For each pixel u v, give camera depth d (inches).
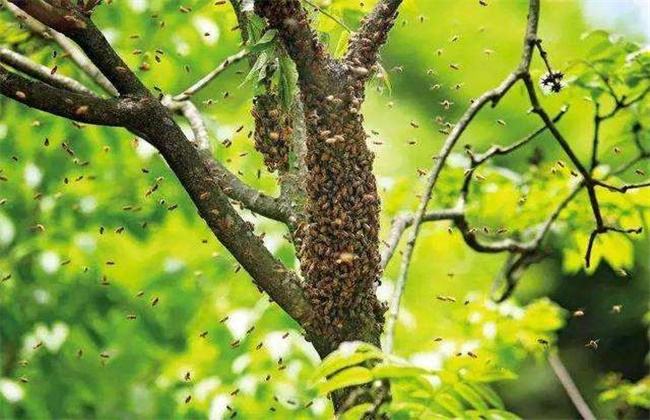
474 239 381.7
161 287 562.6
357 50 261.3
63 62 394.0
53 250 541.3
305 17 250.2
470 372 210.7
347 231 256.2
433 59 850.1
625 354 970.1
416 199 462.6
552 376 946.1
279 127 280.5
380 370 203.5
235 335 460.4
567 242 467.8
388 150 846.5
